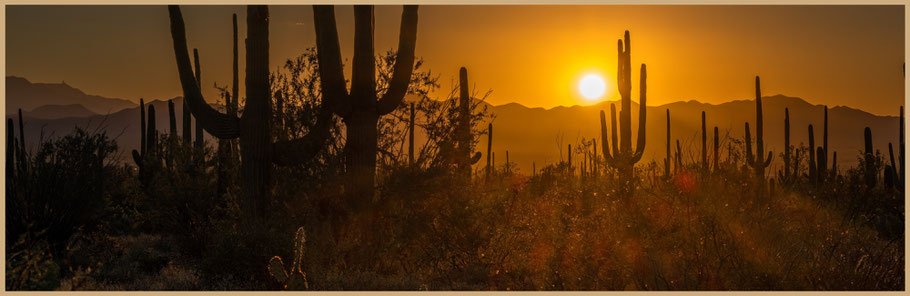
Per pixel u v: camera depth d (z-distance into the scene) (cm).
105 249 1341
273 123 1492
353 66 1388
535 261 1057
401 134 1498
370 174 1347
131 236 1695
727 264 890
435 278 1130
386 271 1198
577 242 998
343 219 1308
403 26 1441
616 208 1018
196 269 1125
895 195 1527
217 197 1664
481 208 1212
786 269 891
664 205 976
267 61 1411
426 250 1195
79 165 1359
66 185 1314
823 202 1378
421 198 1247
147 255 1305
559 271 984
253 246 1092
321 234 1210
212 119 1409
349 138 1366
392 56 1527
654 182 1052
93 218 1395
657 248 929
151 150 1923
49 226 1288
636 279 920
